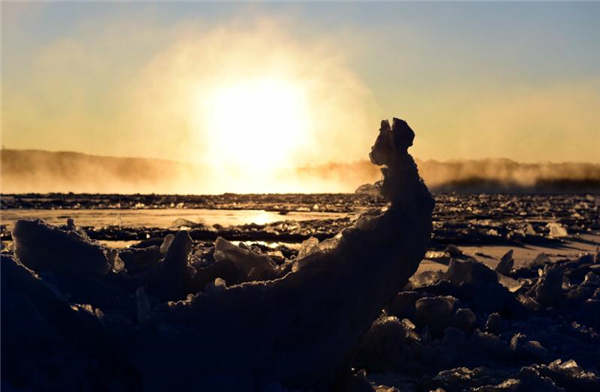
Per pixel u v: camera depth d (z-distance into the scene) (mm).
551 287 9422
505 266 12758
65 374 4371
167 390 4578
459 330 7227
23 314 4457
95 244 6273
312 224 26438
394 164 5609
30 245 5906
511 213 39844
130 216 33469
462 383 5887
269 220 31688
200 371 4637
